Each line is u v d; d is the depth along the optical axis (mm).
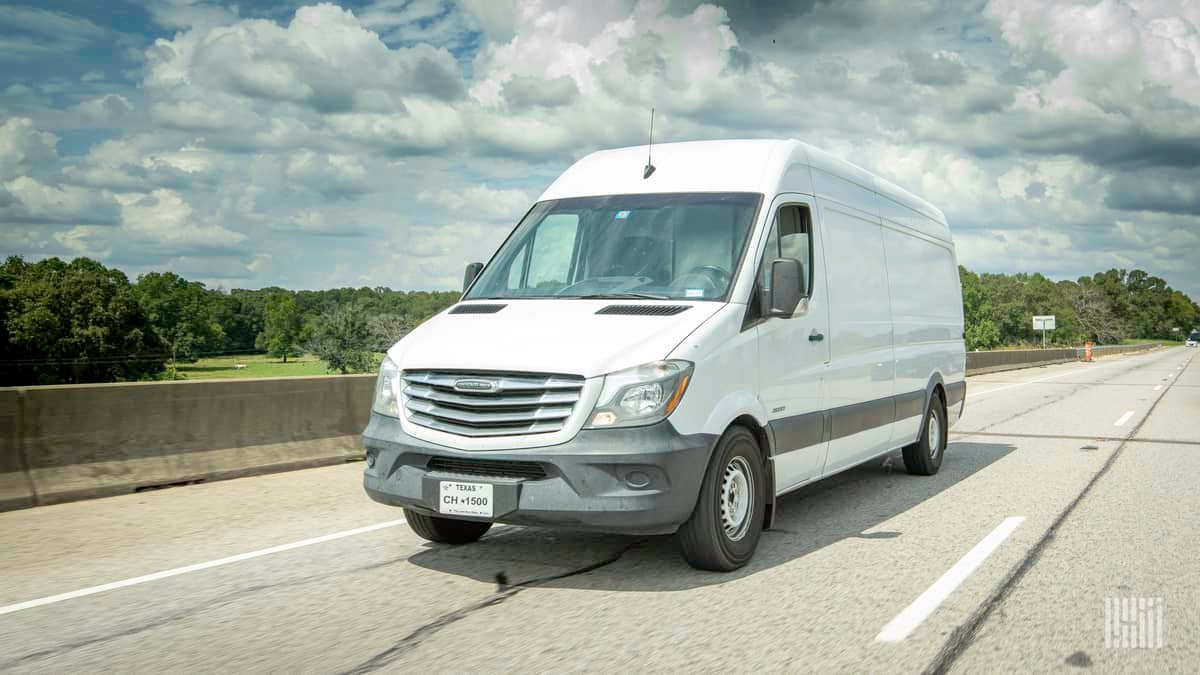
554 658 4168
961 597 5125
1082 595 5148
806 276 6758
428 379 5441
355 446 10891
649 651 4254
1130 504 7992
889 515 7551
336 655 4246
